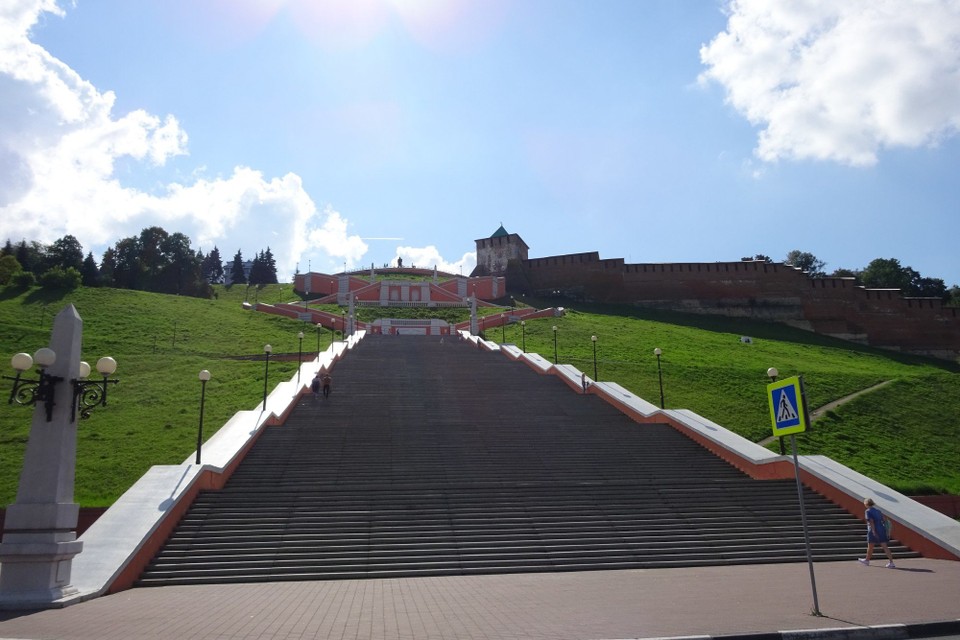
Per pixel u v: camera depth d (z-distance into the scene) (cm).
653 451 2134
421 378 3219
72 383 1141
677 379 3719
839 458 2639
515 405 2705
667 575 1279
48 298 5425
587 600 1016
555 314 6284
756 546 1491
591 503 1669
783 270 7200
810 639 791
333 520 1509
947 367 6091
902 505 1641
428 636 787
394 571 1309
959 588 1113
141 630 830
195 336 4781
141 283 8694
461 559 1371
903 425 3183
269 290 9369
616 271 7719
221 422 2728
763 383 3731
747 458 1973
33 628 844
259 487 1711
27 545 1023
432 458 1984
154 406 2966
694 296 7425
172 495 1489
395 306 7000
